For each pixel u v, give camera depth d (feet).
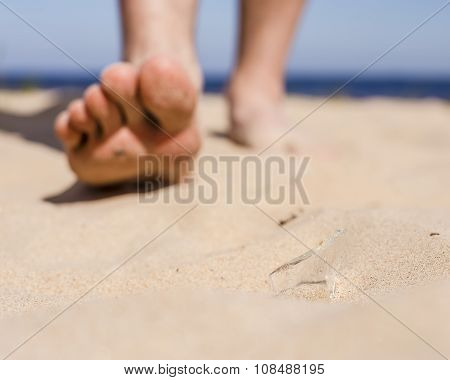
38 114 3.08
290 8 2.24
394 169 2.05
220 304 1.08
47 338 1.01
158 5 1.77
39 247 1.40
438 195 1.77
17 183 1.91
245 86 2.28
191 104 1.64
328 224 1.36
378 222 1.33
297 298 1.10
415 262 1.16
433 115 3.64
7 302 1.14
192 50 1.81
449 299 1.03
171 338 0.97
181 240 1.42
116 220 1.54
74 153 1.70
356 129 2.93
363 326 0.96
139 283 1.18
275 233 1.39
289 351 0.91
